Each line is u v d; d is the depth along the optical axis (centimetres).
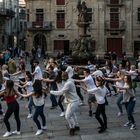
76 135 1260
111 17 5466
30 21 5619
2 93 1255
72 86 1234
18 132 1280
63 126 1381
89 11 5459
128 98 1330
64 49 5553
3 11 6175
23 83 1736
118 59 5203
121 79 1565
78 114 1586
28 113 1614
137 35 5466
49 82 1725
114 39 5488
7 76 1739
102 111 1285
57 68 1955
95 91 1278
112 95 2081
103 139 1209
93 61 3094
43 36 5647
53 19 5550
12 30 7462
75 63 3170
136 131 1306
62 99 1512
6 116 1252
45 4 5559
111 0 5434
